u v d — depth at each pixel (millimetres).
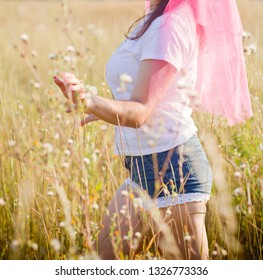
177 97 4051
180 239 4156
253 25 13266
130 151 4215
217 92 4551
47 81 9086
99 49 9367
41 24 18438
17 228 4559
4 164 5469
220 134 5766
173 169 4082
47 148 3904
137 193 4230
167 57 3820
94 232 4098
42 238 4824
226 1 4359
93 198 4004
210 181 4203
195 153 4113
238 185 5402
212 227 5172
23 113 6887
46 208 4766
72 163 5078
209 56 4289
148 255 4023
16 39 14914
